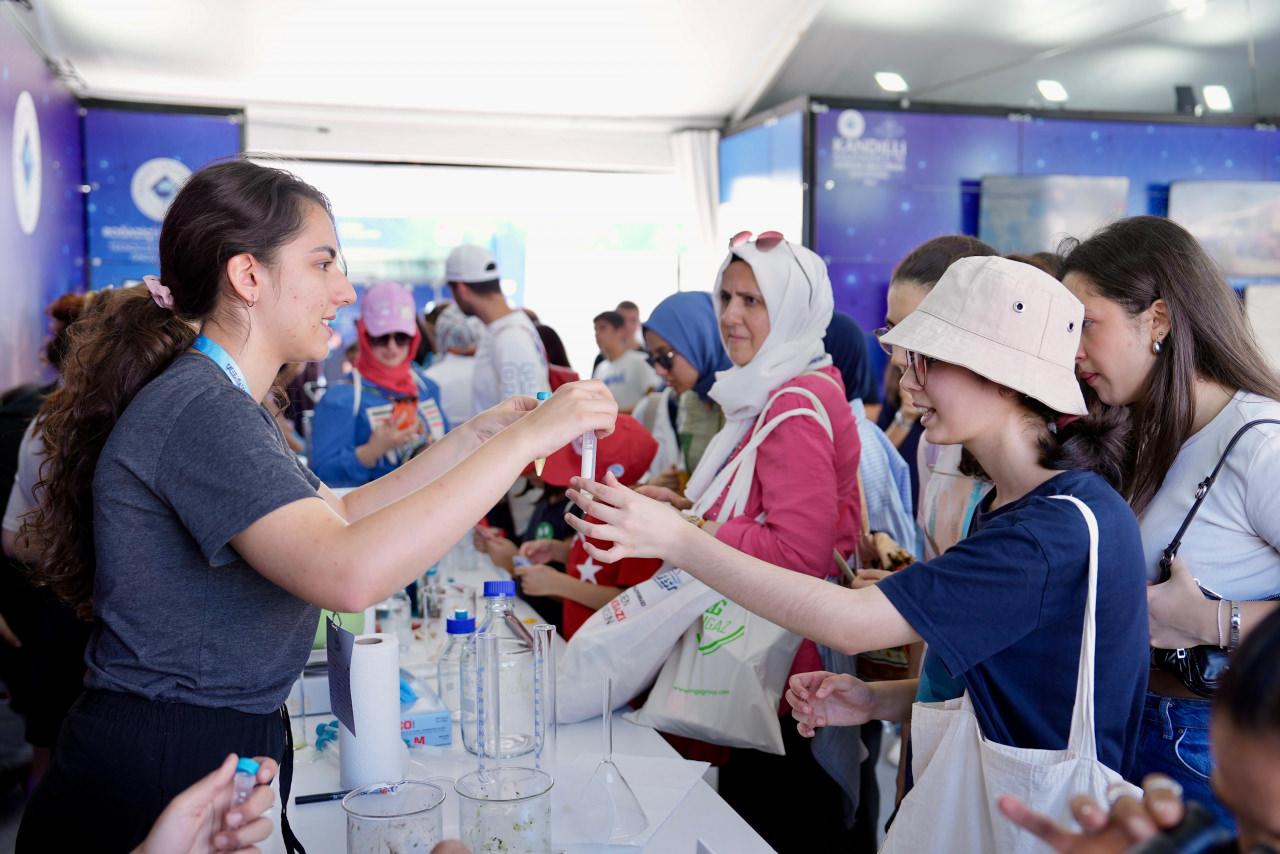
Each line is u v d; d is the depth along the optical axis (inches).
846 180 243.9
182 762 43.8
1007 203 243.4
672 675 73.6
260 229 44.8
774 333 78.5
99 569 44.1
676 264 320.5
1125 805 25.4
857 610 48.3
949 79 248.7
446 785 59.4
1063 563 46.4
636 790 58.7
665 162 302.4
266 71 257.1
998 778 47.9
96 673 45.4
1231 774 23.8
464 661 65.2
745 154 277.9
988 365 48.4
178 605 43.6
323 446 139.9
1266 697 23.0
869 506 102.6
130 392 44.9
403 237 297.9
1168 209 240.8
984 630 47.1
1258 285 222.2
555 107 287.4
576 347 319.0
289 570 40.3
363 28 240.2
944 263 79.3
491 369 163.5
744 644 71.4
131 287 51.9
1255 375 57.4
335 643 57.2
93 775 43.8
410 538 39.8
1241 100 229.5
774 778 76.5
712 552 50.1
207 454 41.6
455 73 264.1
